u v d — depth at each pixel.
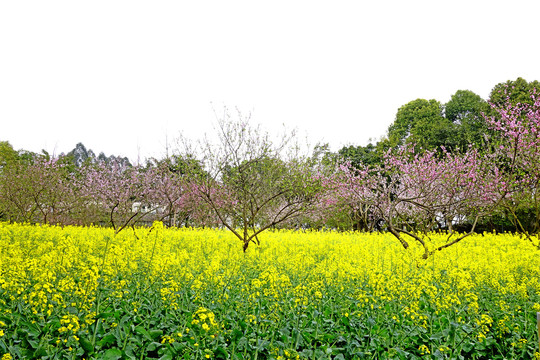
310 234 24.02
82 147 65.81
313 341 5.55
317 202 15.13
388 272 8.11
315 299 6.90
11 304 5.51
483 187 16.50
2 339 4.51
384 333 5.56
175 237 17.16
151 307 6.16
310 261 10.42
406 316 6.32
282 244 15.77
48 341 4.64
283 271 9.92
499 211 19.83
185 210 26.38
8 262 6.79
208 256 11.72
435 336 5.64
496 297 7.96
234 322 5.79
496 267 10.22
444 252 13.61
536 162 16.00
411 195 21.83
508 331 6.24
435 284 8.72
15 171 23.41
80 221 26.30
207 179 14.77
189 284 7.26
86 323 5.07
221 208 16.55
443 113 38.78
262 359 5.35
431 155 21.14
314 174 15.21
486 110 31.11
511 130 16.81
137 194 26.66
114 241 13.27
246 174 14.62
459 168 17.92
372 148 36.72
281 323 5.93
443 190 17.86
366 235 24.06
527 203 18.11
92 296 5.92
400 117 40.06
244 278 8.17
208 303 6.51
